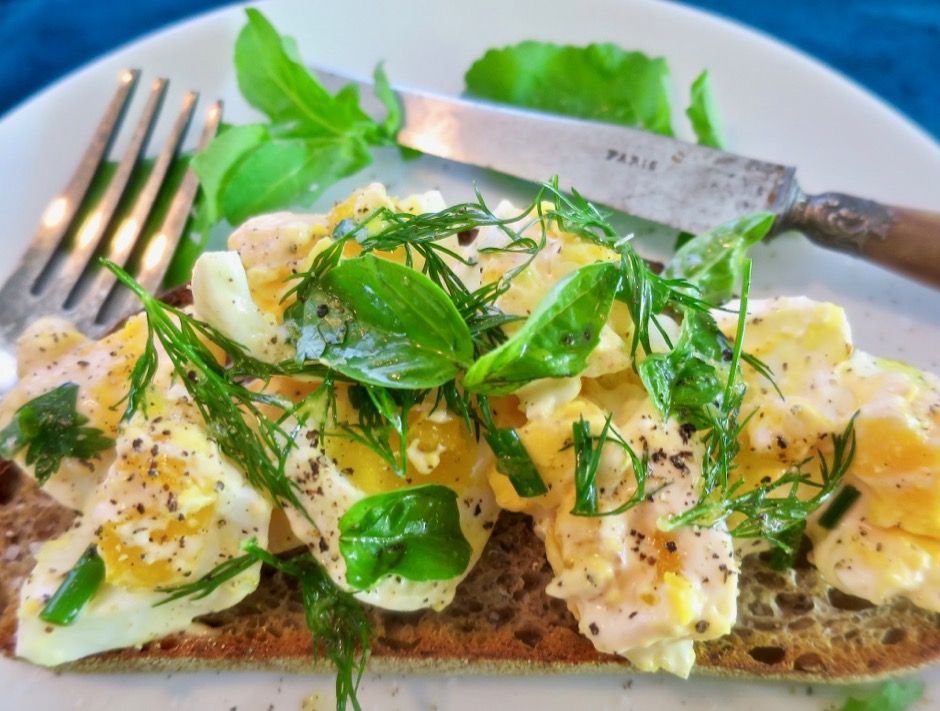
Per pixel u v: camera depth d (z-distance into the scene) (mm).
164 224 180
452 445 123
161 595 122
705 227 172
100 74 199
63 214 182
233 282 123
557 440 116
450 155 191
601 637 114
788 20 233
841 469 120
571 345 108
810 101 192
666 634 111
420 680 135
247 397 115
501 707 132
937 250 154
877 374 125
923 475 118
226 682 135
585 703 132
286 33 206
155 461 116
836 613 134
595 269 109
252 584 127
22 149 191
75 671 133
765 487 117
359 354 110
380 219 128
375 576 112
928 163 181
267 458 117
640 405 122
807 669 129
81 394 131
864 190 182
